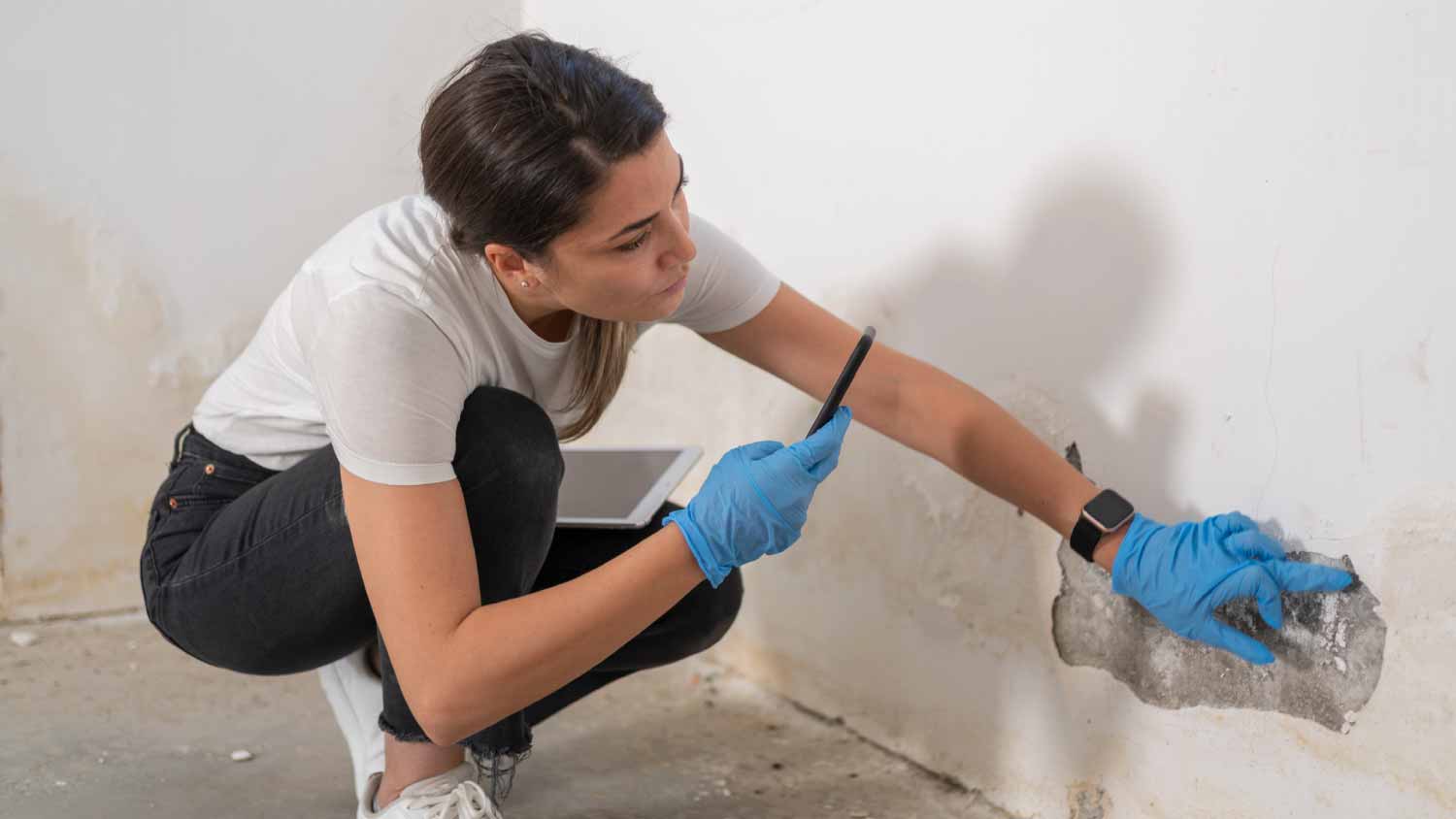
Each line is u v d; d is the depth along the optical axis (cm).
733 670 214
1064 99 146
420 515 116
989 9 154
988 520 163
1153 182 137
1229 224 130
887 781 173
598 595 115
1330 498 125
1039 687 158
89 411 233
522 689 116
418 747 143
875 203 175
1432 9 112
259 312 244
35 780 169
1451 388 114
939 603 172
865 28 172
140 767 175
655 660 155
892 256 173
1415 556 118
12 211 223
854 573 187
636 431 235
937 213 165
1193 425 136
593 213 107
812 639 196
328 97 243
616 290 113
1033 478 136
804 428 192
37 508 232
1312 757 129
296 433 142
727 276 137
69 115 224
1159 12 134
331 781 171
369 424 115
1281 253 126
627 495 161
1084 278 146
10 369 226
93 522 236
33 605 234
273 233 243
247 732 187
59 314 229
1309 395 125
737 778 174
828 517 191
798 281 191
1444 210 113
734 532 114
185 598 139
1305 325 125
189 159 234
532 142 105
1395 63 115
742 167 200
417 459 117
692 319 141
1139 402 142
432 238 124
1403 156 115
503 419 127
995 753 165
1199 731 140
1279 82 124
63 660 215
